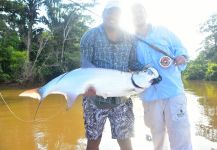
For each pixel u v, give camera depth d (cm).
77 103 1328
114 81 387
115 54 410
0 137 760
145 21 443
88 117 419
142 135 706
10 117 1050
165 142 472
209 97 1561
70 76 387
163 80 442
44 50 3191
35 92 383
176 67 446
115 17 399
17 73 2891
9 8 3030
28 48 3014
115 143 644
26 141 719
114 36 407
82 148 650
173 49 446
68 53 3272
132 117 426
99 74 387
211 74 4031
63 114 1072
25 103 1452
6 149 662
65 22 3319
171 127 447
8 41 2941
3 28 2934
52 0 3275
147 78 387
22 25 3219
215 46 4912
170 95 442
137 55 439
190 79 4356
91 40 411
